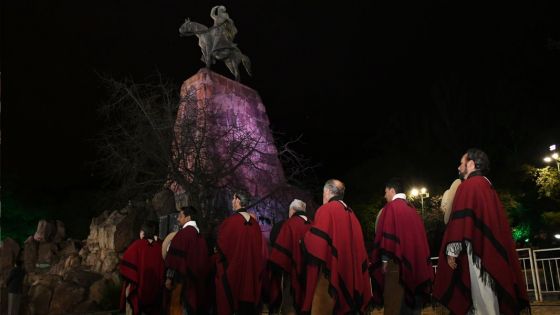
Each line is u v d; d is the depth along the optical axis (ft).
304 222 21.63
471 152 15.94
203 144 47.50
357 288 17.85
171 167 45.44
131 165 45.62
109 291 49.34
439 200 84.17
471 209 14.44
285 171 63.36
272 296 23.45
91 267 57.62
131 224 56.49
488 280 14.01
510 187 85.20
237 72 71.67
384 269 19.27
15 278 45.29
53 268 63.21
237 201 23.82
